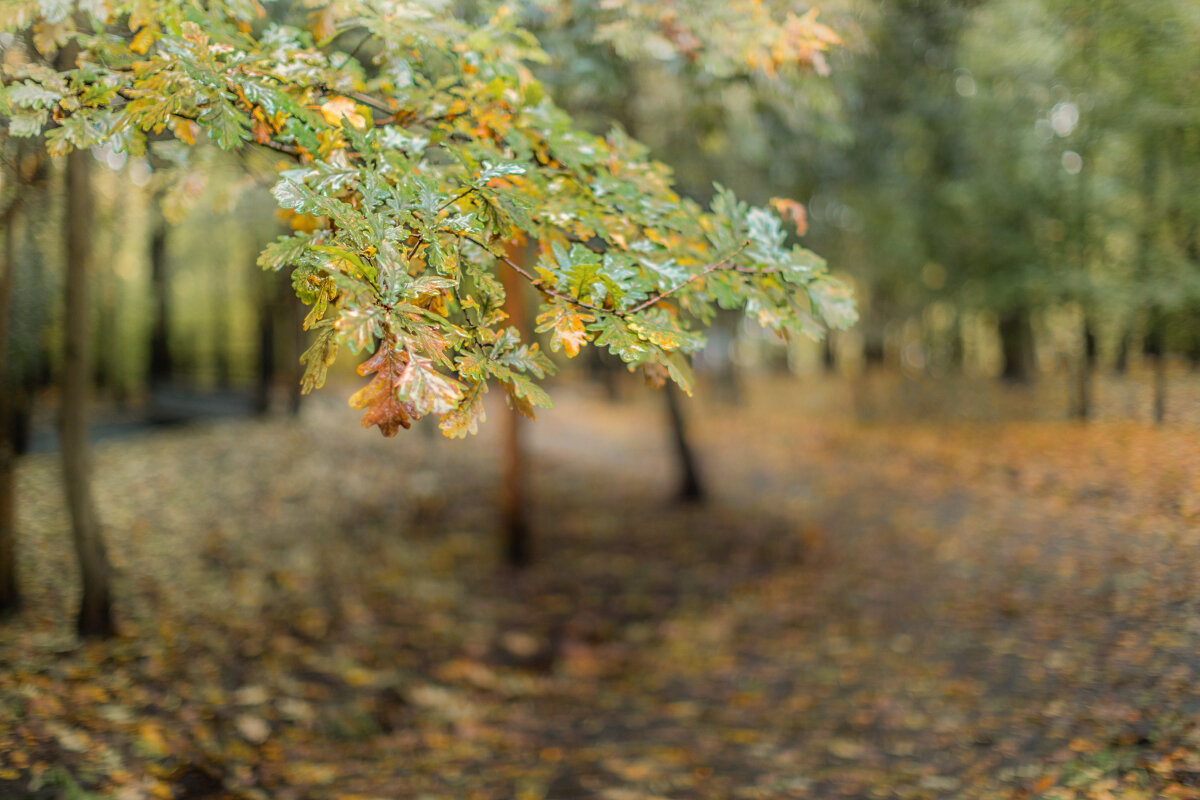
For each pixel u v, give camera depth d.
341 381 21.58
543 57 2.97
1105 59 6.31
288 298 15.04
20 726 3.68
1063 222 9.54
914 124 8.99
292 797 3.99
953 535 7.88
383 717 5.32
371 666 6.17
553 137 2.67
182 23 2.15
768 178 9.21
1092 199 8.62
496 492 12.02
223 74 2.11
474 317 1.89
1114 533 5.96
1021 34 7.36
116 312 17.27
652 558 9.72
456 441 14.59
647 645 7.32
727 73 3.81
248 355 23.45
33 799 3.13
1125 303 7.14
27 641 4.80
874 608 6.91
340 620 7.00
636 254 2.44
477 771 4.70
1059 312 10.38
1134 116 6.23
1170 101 5.90
